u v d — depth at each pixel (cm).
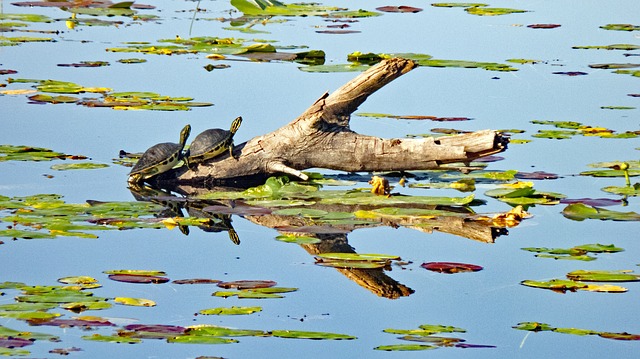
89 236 1733
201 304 1462
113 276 1573
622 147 2467
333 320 1430
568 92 3039
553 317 1459
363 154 2136
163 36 3897
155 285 1539
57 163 2244
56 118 2609
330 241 1773
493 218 1914
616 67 3403
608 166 2272
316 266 1647
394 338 1366
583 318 1453
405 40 3897
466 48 3741
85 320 1363
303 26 4241
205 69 3275
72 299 1440
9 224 1770
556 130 2550
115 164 2259
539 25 4219
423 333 1384
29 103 2733
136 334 1323
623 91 3056
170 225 1844
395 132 2527
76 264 1633
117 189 2077
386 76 2094
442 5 4809
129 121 2614
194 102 2808
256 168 2159
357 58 3447
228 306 1455
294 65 3362
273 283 1555
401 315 1455
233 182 2167
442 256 1708
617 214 1927
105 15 4419
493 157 2389
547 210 1977
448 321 1438
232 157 2166
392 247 1748
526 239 1798
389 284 1571
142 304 1449
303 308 1470
